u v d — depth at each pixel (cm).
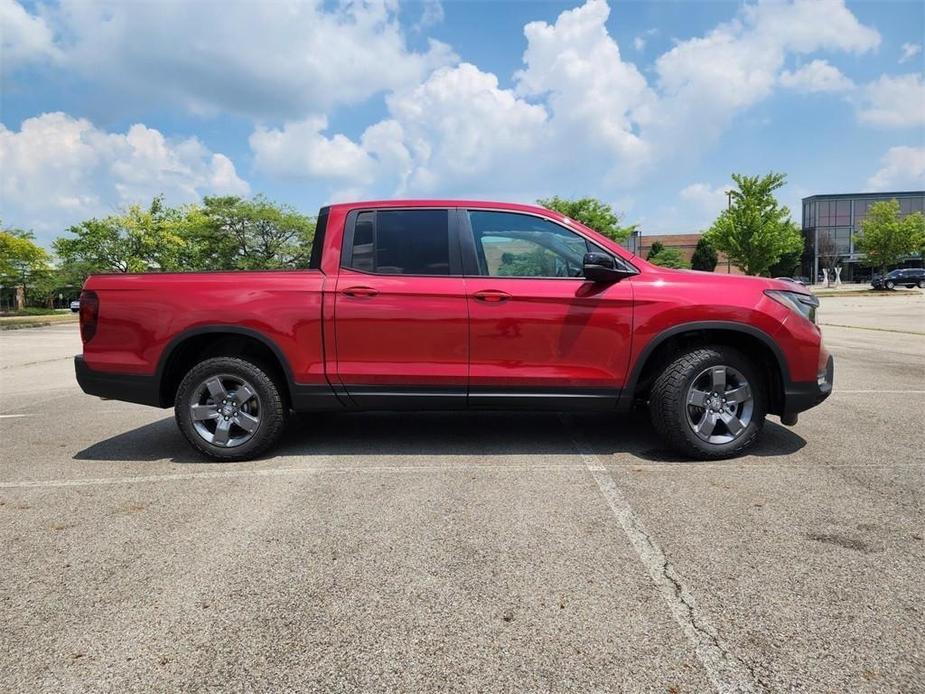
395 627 235
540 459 443
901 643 220
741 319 425
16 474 430
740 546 298
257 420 443
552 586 263
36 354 1465
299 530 324
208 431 450
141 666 213
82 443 521
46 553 301
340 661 215
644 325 428
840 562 280
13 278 3788
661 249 6066
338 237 450
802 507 345
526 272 442
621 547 298
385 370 435
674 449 443
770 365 440
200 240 4925
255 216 4900
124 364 445
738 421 433
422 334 432
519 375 433
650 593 256
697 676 204
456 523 330
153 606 252
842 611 241
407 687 201
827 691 196
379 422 562
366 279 438
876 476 396
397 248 445
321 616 243
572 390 436
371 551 298
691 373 423
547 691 198
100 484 405
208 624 238
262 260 4988
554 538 309
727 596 253
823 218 8138
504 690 199
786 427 525
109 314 446
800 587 259
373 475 411
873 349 1105
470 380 433
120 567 286
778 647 219
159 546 308
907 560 281
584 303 428
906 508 342
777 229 3834
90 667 213
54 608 251
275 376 452
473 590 260
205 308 436
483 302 429
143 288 444
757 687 198
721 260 6259
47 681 206
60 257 4266
